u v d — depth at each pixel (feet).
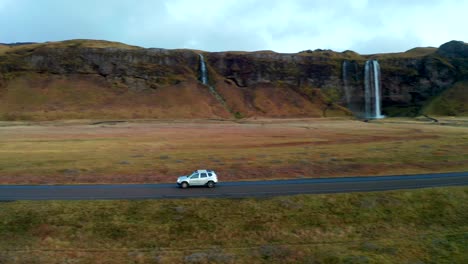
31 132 448.65
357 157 238.89
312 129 519.19
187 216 121.29
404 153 255.09
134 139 370.12
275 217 122.42
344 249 105.70
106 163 212.02
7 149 277.44
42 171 186.91
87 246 104.99
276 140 364.17
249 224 118.52
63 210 121.29
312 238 112.68
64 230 111.55
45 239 107.04
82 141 345.72
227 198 133.80
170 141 352.08
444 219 126.82
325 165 211.00
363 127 556.92
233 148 296.51
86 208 123.13
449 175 184.75
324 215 125.18
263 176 184.44
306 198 134.72
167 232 112.88
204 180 156.76
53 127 546.26
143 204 127.54
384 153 256.32
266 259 99.71
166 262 96.84
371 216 126.11
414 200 136.67
